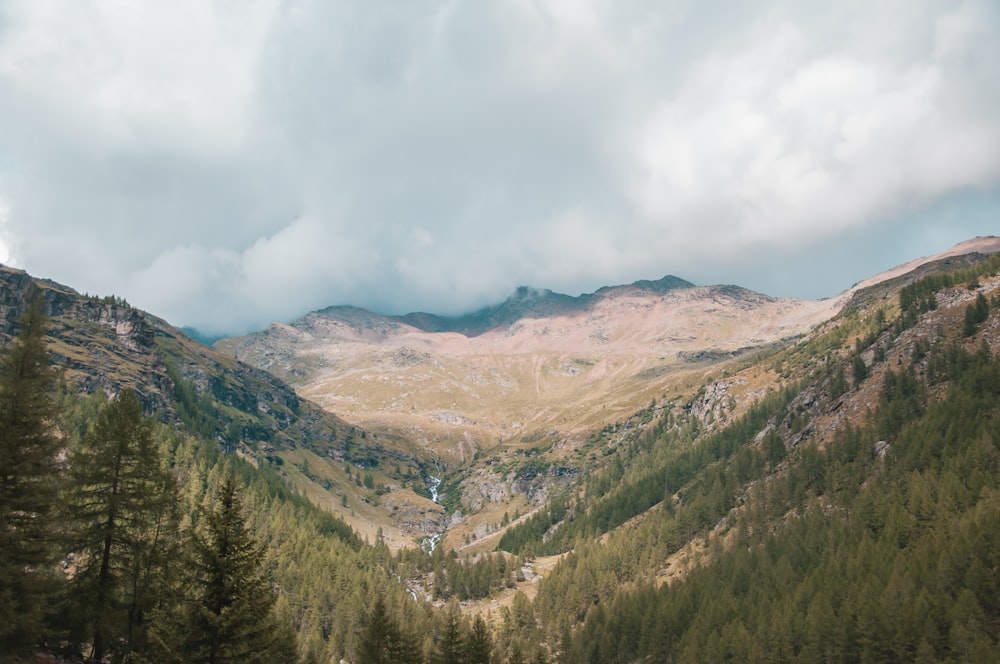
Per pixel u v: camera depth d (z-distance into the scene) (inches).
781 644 5629.9
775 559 7381.9
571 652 6904.5
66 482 1957.4
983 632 4687.5
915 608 5014.8
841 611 5556.1
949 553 5408.5
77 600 1950.1
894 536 6461.6
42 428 1879.9
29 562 1803.6
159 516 2085.4
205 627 1707.7
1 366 1920.5
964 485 6692.9
